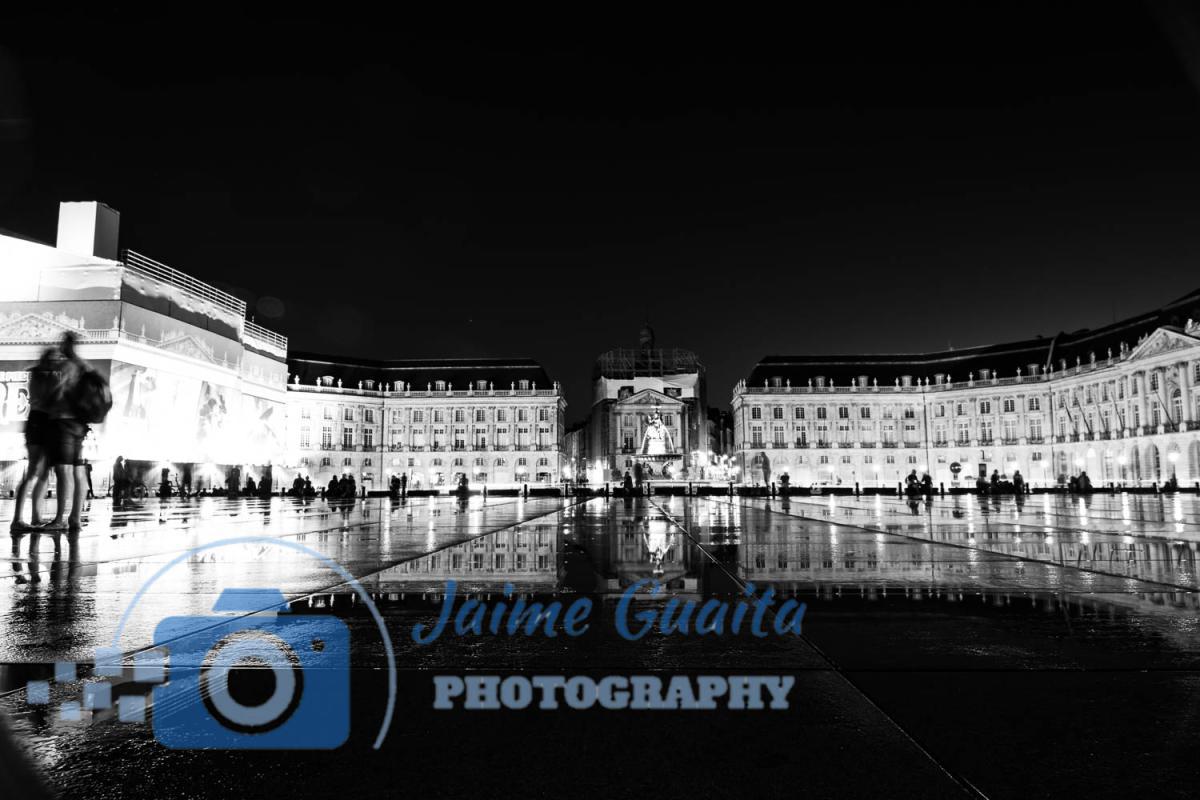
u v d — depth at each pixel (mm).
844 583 6809
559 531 14016
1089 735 2906
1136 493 60188
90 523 16250
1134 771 2586
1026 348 109812
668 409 109312
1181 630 4742
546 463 110562
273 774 2590
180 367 58062
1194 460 77438
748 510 24828
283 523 16656
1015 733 2936
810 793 2434
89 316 51625
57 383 12023
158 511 23953
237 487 61812
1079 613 5320
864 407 114562
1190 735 2904
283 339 79000
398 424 112125
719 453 147625
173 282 59000
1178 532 13078
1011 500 37906
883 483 112938
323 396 106375
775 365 117875
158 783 2516
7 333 51688
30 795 1246
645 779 2545
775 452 113750
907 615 5289
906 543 11000
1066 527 14680
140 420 53188
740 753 2766
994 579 7043
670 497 53344
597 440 114938
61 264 52250
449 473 111000
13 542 10875
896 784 2494
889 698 3373
